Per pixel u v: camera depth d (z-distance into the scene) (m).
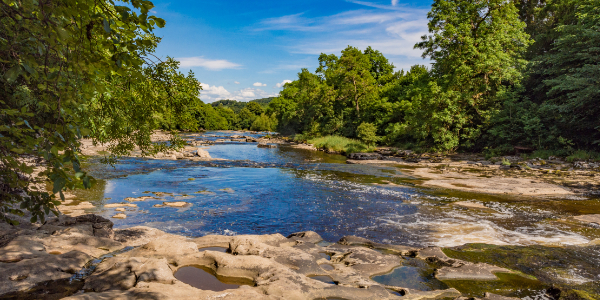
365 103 48.00
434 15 32.59
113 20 2.46
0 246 5.80
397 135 38.44
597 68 20.53
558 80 23.53
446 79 32.28
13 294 4.48
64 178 2.48
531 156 24.27
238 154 33.16
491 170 21.05
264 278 5.38
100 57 2.59
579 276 6.00
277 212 11.25
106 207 11.09
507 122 27.91
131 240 7.47
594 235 8.73
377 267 6.27
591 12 23.64
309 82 63.53
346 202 12.73
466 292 5.32
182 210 11.21
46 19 2.29
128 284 4.87
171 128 6.82
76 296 4.06
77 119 2.63
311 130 54.25
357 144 37.22
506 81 31.41
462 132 32.16
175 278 5.26
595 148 23.25
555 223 9.90
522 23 29.44
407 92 42.38
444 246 8.02
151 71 5.20
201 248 7.23
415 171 21.08
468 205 12.26
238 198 13.22
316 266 6.11
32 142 2.45
